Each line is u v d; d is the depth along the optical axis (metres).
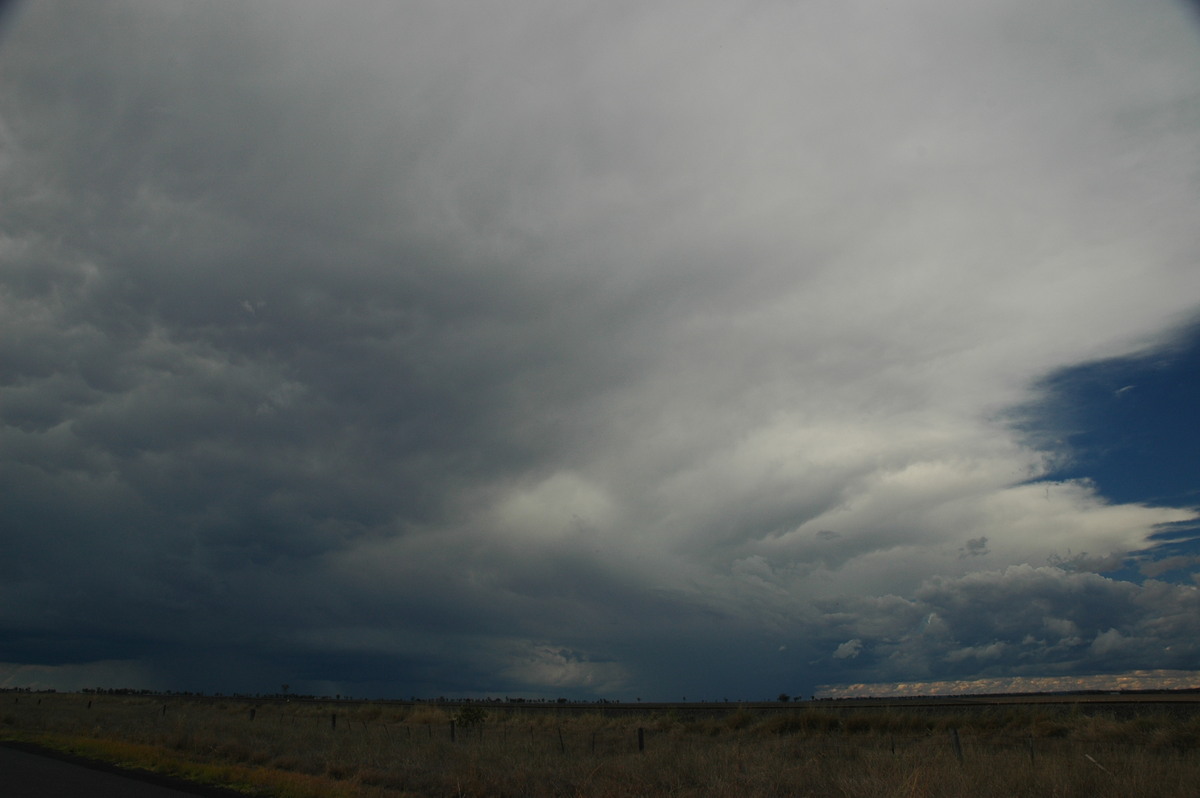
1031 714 34.09
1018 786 14.52
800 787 15.62
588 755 23.59
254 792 15.76
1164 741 22.53
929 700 75.31
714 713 49.97
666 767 18.69
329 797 15.29
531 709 70.38
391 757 22.47
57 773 17.70
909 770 15.13
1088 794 14.21
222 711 64.69
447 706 84.94
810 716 36.09
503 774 18.52
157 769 19.39
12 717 41.59
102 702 80.31
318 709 69.81
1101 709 38.72
